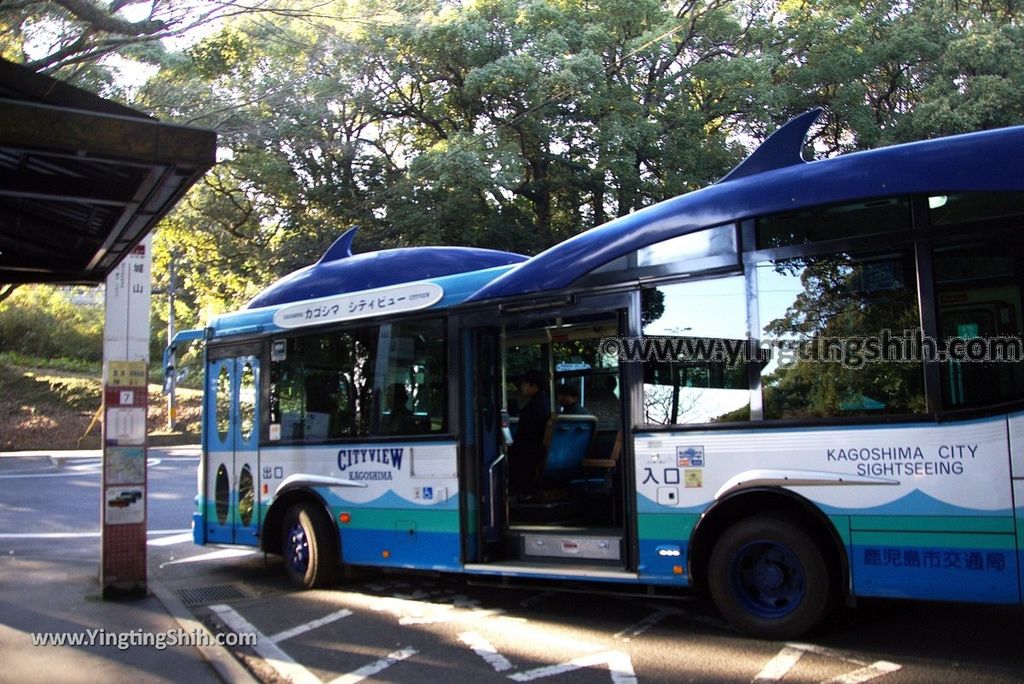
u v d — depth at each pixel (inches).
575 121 734.5
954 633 236.2
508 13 714.2
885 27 799.1
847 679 200.5
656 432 249.1
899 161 220.4
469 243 723.4
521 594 313.3
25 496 665.6
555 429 314.7
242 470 362.3
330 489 328.5
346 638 259.0
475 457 294.4
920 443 211.2
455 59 721.6
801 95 774.5
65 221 216.8
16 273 252.4
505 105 740.7
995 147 210.4
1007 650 219.9
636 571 251.4
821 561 224.1
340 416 330.0
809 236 231.9
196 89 585.6
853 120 757.9
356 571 362.0
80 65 454.3
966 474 205.5
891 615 255.1
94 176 178.2
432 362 305.0
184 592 335.6
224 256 815.7
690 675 210.1
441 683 214.1
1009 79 713.0
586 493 300.5
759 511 237.3
